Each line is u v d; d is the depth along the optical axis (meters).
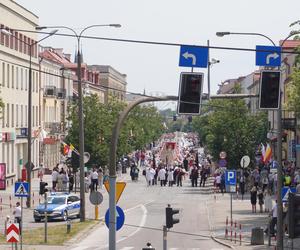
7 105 110.38
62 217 67.19
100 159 99.69
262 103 36.16
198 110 34.50
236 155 97.81
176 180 111.62
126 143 107.44
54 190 92.62
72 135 99.31
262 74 36.12
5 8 107.25
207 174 115.69
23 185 52.41
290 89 65.56
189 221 67.56
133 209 78.94
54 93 141.75
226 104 99.12
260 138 99.75
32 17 126.69
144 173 131.75
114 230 35.66
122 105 104.69
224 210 74.69
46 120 142.38
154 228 63.50
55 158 151.88
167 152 137.38
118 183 37.34
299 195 32.41
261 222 64.56
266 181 78.00
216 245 52.41
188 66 35.06
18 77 117.75
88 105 100.50
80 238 55.81
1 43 106.56
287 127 97.38
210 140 99.88
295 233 32.16
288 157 113.19
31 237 55.44
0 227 62.19
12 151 113.75
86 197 91.50
